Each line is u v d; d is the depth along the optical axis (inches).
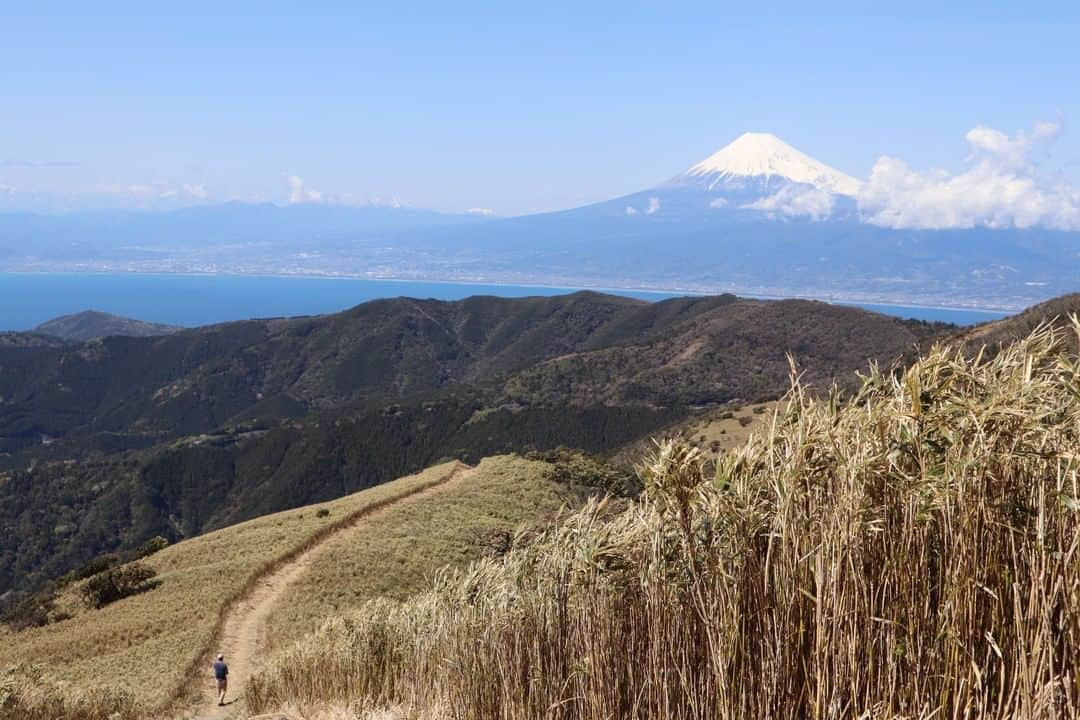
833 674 125.0
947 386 116.4
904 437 117.0
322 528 1502.2
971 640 111.2
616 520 192.4
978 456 109.8
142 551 1764.3
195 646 1001.5
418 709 326.0
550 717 214.1
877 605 121.9
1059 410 107.2
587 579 195.2
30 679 611.8
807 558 130.0
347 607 1144.2
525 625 235.6
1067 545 104.0
